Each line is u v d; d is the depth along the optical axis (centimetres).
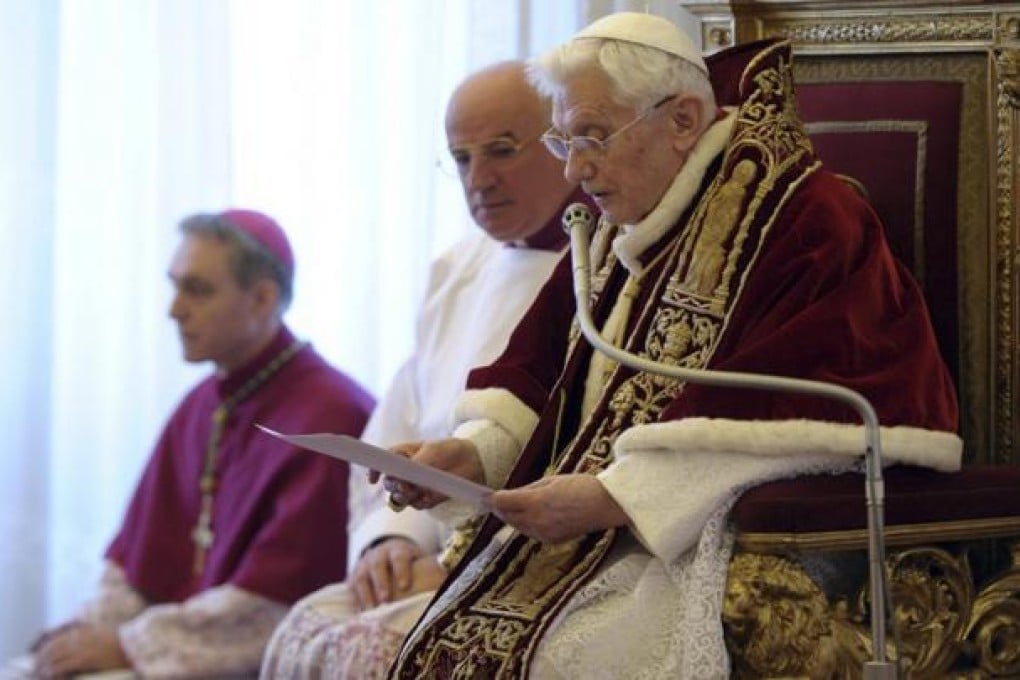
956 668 1120
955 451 1072
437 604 1118
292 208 1756
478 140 1373
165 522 1593
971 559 1162
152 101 1745
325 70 1752
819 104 1290
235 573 1517
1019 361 1231
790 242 1084
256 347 1580
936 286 1245
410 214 1736
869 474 911
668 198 1115
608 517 1042
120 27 1744
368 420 1562
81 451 1761
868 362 1053
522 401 1173
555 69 1106
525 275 1401
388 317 1752
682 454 1041
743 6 1309
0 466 1719
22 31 1709
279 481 1530
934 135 1249
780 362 1041
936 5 1257
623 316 1138
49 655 1512
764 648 1010
